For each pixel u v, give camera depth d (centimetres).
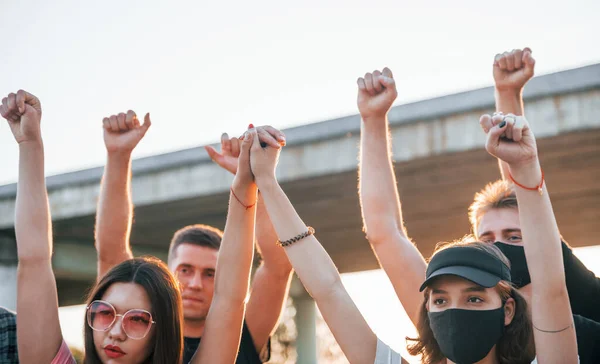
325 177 1897
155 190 2111
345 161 1850
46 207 401
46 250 395
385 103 451
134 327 374
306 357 3027
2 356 431
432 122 1728
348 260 2762
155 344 376
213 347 394
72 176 2244
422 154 1731
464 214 2170
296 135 1905
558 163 1778
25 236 394
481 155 1725
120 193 498
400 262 437
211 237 514
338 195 2080
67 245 2570
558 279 344
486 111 1683
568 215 2158
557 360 342
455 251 368
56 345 389
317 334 3209
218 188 2044
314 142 1883
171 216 2275
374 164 452
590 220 2202
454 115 1709
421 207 2127
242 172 404
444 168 1819
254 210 407
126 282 381
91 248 2623
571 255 452
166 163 2102
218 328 396
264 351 509
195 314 495
